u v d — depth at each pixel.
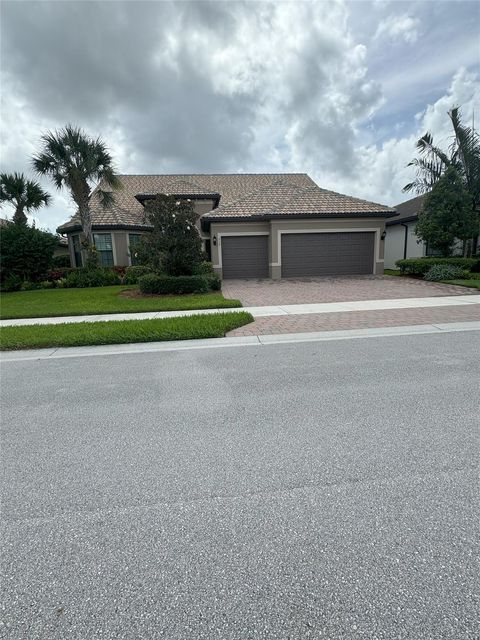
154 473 2.71
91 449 3.08
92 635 1.52
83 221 16.92
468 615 1.56
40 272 17.55
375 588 1.70
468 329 7.05
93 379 4.91
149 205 12.98
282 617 1.58
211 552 1.95
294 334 7.07
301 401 3.92
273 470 2.70
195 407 3.87
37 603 1.68
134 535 2.09
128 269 17.25
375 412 3.59
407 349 5.80
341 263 17.81
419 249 20.33
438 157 16.83
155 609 1.64
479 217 16.17
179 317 8.45
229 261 17.89
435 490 2.40
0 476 2.73
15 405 4.07
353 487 2.47
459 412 3.53
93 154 16.22
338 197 18.48
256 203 18.62
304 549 1.95
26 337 7.05
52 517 2.27
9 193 19.33
